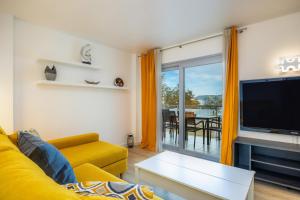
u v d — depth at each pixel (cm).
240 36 279
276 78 237
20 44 256
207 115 340
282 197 198
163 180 169
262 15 243
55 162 123
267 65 256
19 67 255
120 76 409
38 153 118
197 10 230
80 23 270
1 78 231
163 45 371
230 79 279
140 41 347
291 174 235
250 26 271
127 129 424
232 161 261
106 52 377
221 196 129
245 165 266
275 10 229
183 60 357
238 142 246
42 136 279
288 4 215
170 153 227
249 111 259
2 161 74
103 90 371
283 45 244
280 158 241
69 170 128
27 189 52
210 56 321
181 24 272
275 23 250
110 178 154
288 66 237
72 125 318
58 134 299
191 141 363
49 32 287
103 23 269
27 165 73
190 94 359
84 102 338
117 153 236
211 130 337
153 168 179
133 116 432
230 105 276
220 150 308
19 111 255
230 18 252
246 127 262
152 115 389
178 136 372
